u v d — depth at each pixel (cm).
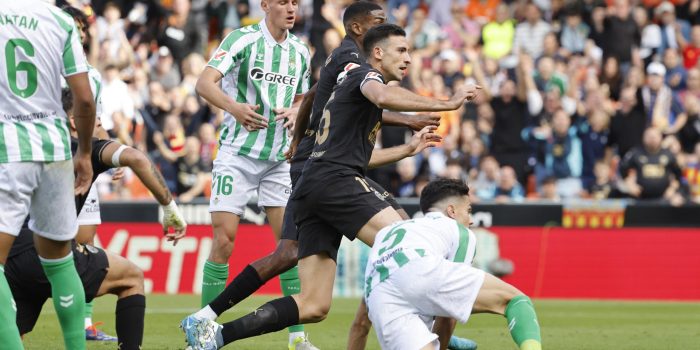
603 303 4703
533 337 1833
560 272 4972
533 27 6331
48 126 1894
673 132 5838
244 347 2797
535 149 5612
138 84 5653
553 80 5659
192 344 2122
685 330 3456
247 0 6556
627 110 5709
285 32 2905
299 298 2188
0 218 1847
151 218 4853
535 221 4981
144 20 6328
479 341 3016
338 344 2914
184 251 4850
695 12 6681
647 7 6644
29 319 2102
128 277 2150
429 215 1992
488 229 4978
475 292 1867
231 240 2842
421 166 5406
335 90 2227
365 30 2486
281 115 2717
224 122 2881
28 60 1856
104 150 2152
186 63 5862
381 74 2186
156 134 5391
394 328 1853
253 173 2869
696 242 4975
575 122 5662
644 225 4991
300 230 2238
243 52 2823
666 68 6072
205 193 5262
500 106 5678
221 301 2323
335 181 2164
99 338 2900
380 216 2139
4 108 1858
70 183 1947
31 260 2045
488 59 6006
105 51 5672
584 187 5575
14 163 1848
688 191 5406
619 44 6272
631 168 5388
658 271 4962
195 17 6253
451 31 6456
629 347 2956
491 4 6769
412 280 1855
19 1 1858
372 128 2216
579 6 6438
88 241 2908
